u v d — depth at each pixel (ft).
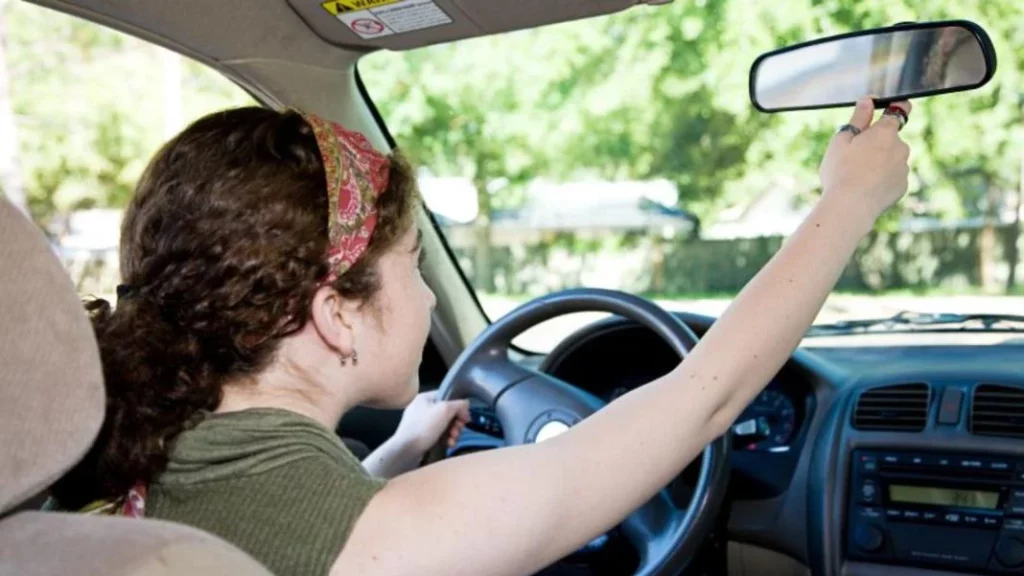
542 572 6.57
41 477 2.34
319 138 3.48
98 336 3.34
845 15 11.77
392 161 3.73
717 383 3.57
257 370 3.43
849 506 7.14
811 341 8.30
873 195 3.95
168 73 8.39
